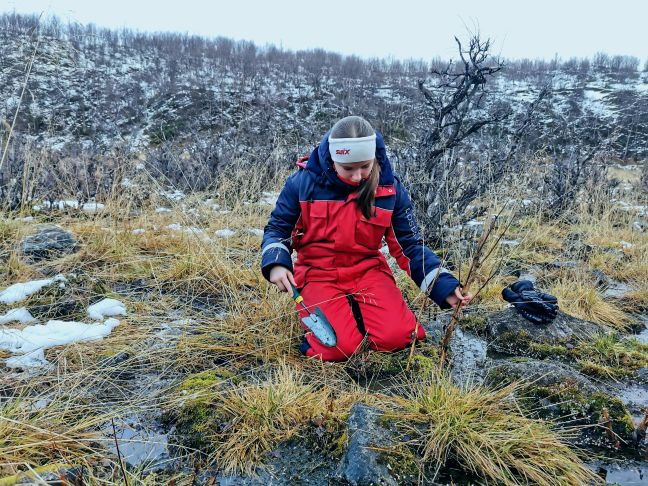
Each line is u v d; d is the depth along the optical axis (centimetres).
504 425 200
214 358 263
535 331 296
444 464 188
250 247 432
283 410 211
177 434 203
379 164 272
